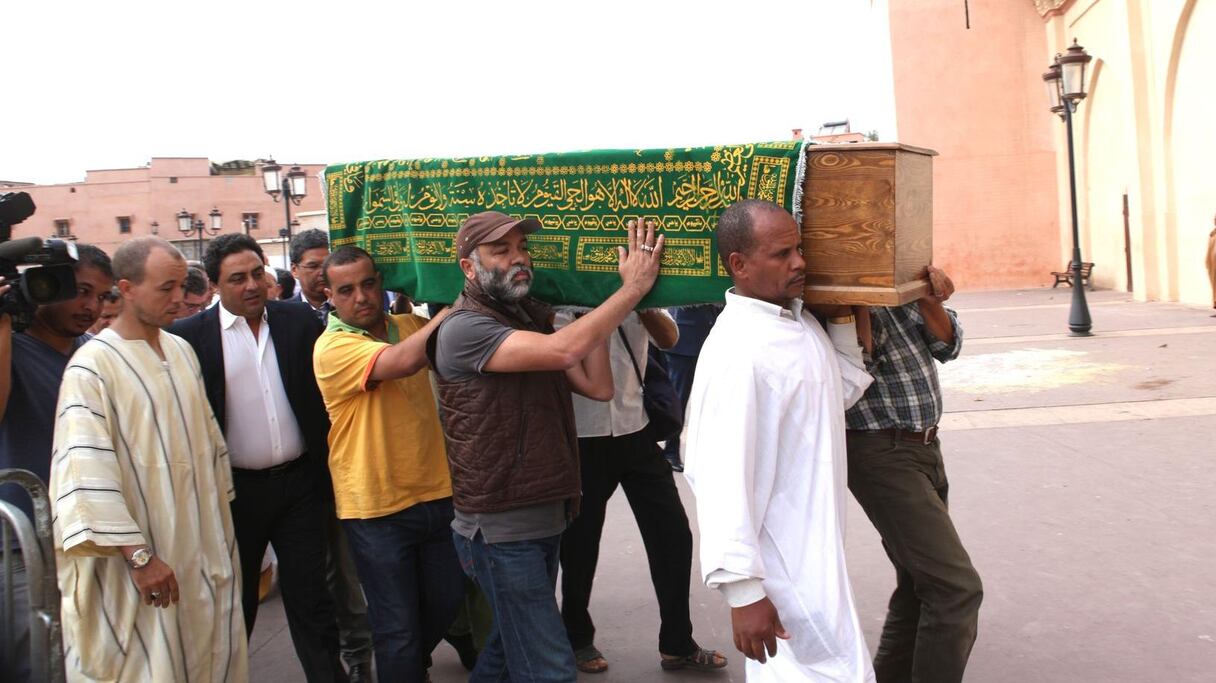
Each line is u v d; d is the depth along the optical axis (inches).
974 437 313.7
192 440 130.8
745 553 98.3
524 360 117.5
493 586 121.9
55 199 1860.2
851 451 125.1
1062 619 170.9
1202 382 369.1
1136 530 211.6
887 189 111.3
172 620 124.1
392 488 139.2
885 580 195.6
